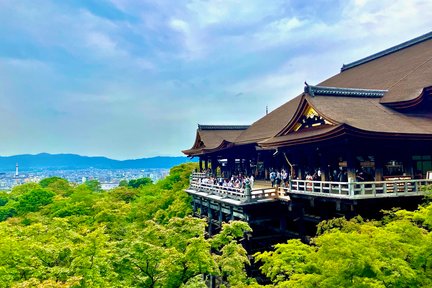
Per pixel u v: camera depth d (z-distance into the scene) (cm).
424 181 2000
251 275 2498
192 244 1310
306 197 2250
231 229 1497
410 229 1078
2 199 7631
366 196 1856
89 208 3819
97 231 1441
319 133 2102
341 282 922
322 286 943
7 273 1305
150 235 1444
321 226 1641
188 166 6366
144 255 1264
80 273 1197
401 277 912
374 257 929
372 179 2217
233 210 2906
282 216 2723
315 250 1220
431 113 2555
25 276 1329
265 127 4031
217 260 1416
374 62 4319
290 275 1110
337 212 2283
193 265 1302
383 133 1922
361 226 1310
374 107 2509
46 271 1317
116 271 1316
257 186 3294
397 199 1961
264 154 3769
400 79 2953
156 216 3991
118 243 1437
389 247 1002
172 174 6469
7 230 1912
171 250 1302
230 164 4634
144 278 1273
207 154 4941
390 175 2172
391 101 2586
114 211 2795
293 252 1184
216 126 5206
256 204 2598
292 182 2434
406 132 1983
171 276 1307
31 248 1428
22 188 8056
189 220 1510
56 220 2095
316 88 2488
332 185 2294
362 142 2034
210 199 3331
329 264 934
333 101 2456
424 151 2264
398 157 2206
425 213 1191
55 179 9312
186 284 1289
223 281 1827
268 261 1231
